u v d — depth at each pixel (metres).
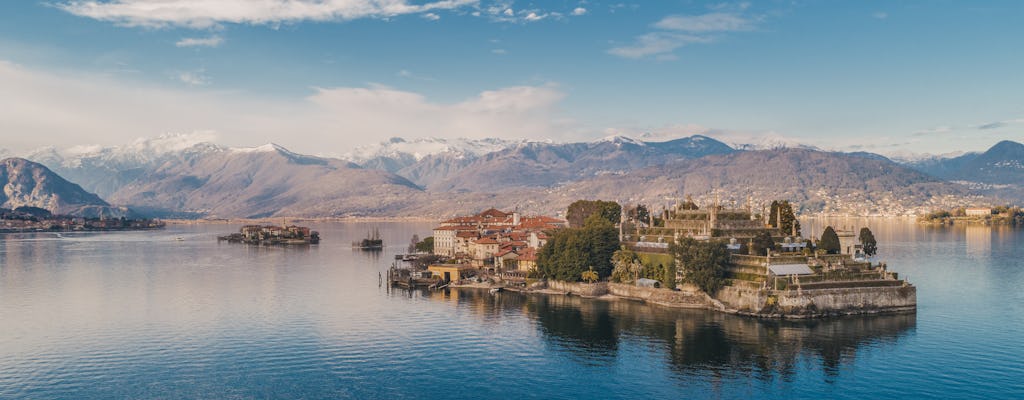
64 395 141.25
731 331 183.62
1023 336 175.50
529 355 166.50
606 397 139.12
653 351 167.75
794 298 195.38
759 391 140.50
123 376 152.50
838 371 150.75
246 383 147.88
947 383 142.62
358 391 143.25
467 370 156.00
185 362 162.50
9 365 160.62
